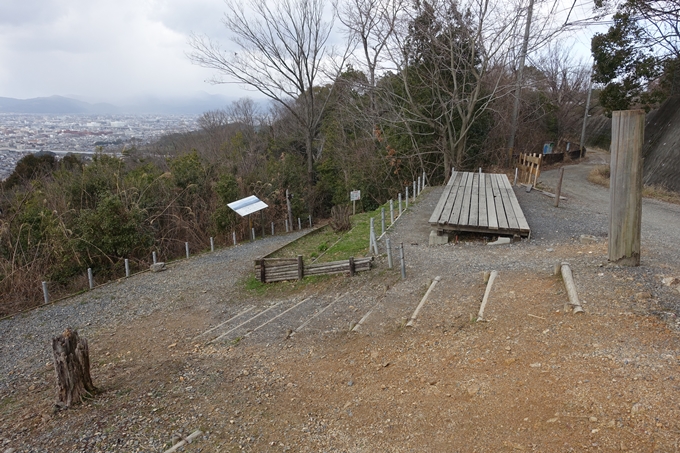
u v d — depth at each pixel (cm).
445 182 1978
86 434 425
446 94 1995
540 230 993
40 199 1528
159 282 1131
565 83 3188
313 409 423
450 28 1795
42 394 577
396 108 2170
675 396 327
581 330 453
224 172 2097
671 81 2044
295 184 2541
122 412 464
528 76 2216
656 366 370
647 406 321
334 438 371
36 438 428
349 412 405
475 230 912
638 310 476
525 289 595
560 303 526
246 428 406
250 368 548
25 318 949
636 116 584
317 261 1007
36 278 1212
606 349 410
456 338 500
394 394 419
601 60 1995
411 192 2155
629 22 1862
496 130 2292
